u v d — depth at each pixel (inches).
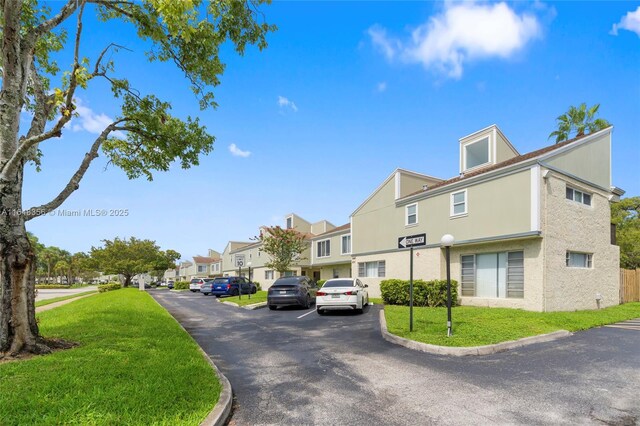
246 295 1082.1
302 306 663.8
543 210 507.5
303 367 259.6
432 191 689.6
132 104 368.8
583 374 233.0
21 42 263.6
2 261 243.6
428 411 175.8
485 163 733.9
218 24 350.0
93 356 237.0
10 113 256.2
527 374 233.9
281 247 1152.8
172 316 557.3
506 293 553.0
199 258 2817.4
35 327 258.7
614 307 593.0
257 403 189.6
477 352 287.6
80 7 273.6
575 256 565.6
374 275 872.9
